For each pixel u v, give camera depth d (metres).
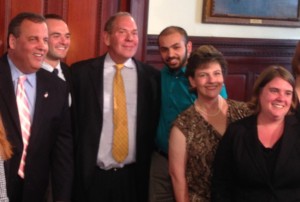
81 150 2.65
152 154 2.79
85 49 3.80
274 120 2.03
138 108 2.71
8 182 2.20
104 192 2.72
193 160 2.17
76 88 2.69
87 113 2.66
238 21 4.25
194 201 2.17
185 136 2.16
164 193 2.71
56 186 2.46
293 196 1.97
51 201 2.72
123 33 2.66
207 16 4.14
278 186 1.96
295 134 2.00
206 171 2.16
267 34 4.44
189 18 4.11
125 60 2.73
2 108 2.19
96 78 2.69
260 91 2.06
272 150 1.99
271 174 1.96
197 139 2.16
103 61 2.74
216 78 2.16
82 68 2.71
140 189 2.79
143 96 2.73
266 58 4.42
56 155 2.47
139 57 3.90
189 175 2.19
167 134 2.65
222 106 2.24
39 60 2.24
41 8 3.60
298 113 2.10
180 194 2.19
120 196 2.75
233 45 4.25
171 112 2.65
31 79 2.29
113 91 2.70
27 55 2.21
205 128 2.17
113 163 2.70
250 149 2.00
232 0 4.21
